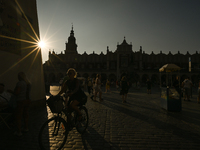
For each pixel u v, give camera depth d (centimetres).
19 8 600
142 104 804
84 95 345
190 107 725
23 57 607
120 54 5406
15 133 348
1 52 507
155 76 5491
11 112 378
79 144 307
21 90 350
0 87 400
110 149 287
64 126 304
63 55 5928
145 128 412
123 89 851
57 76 5444
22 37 610
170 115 561
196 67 5572
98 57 5881
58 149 280
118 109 666
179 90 624
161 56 5788
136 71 5144
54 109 278
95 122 465
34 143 308
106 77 5409
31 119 488
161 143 316
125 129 403
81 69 5506
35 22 711
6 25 527
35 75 666
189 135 363
